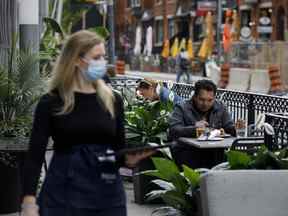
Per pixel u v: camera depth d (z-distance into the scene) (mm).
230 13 76062
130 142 15414
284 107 18000
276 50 51531
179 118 14453
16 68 13289
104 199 7422
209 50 73375
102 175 7398
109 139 7590
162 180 11227
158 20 107000
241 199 9305
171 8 101750
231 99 20812
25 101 12961
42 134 7523
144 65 91562
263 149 10430
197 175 10398
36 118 7547
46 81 13172
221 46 69500
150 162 13922
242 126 18891
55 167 7500
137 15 110312
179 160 14219
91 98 7527
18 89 12914
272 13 78188
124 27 113750
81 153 7449
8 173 13117
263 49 52656
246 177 9312
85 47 7438
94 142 7523
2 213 13211
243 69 52344
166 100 17750
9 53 13820
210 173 9281
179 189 10617
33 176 7512
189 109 14531
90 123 7473
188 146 14148
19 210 13219
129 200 14797
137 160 7633
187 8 94625
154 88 18406
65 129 7449
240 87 52125
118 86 24203
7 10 15641
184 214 10570
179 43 92750
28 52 13289
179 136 14250
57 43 22938
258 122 17047
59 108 7484
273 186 9352
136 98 18531
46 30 21969
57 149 7555
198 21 91562
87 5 37750
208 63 66125
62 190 7426
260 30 78750
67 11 36469
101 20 44500
